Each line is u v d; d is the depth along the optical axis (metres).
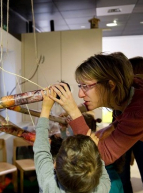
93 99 0.78
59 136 1.18
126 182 1.64
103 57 0.76
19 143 2.42
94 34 3.21
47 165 0.73
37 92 0.75
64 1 2.99
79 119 0.75
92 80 0.75
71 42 3.26
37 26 4.45
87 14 3.64
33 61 3.32
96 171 0.67
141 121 0.70
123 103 0.78
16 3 2.97
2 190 2.27
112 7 3.29
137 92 0.76
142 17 3.80
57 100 0.74
